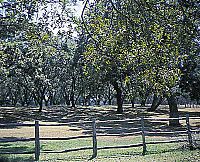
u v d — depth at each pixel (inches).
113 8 337.1
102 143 662.5
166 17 320.5
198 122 1200.2
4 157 503.2
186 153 522.0
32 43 778.2
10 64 1375.5
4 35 790.5
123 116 1577.3
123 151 555.2
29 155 533.6
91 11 357.4
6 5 635.5
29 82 1929.1
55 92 2977.4
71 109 2058.3
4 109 1991.9
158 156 497.4
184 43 330.3
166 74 335.3
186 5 309.7
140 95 394.3
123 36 338.3
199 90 1236.5
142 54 330.3
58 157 502.3
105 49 351.6
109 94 2837.1
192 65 882.8
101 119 1445.6
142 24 322.3
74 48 1764.3
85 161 466.3
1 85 2358.5
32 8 615.8
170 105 1085.8
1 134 906.7
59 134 886.4
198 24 342.0
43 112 1844.2
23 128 1103.0
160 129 960.3
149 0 313.4
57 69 2064.5
